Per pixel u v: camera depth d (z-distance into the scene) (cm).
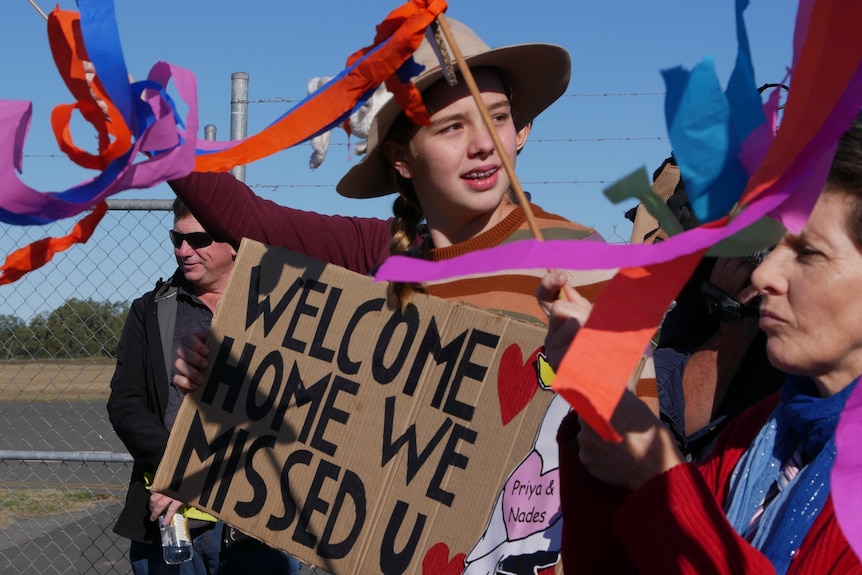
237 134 442
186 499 207
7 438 1377
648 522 117
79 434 1424
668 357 215
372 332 198
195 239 339
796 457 129
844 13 92
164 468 210
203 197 224
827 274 117
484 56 204
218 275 345
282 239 236
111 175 132
